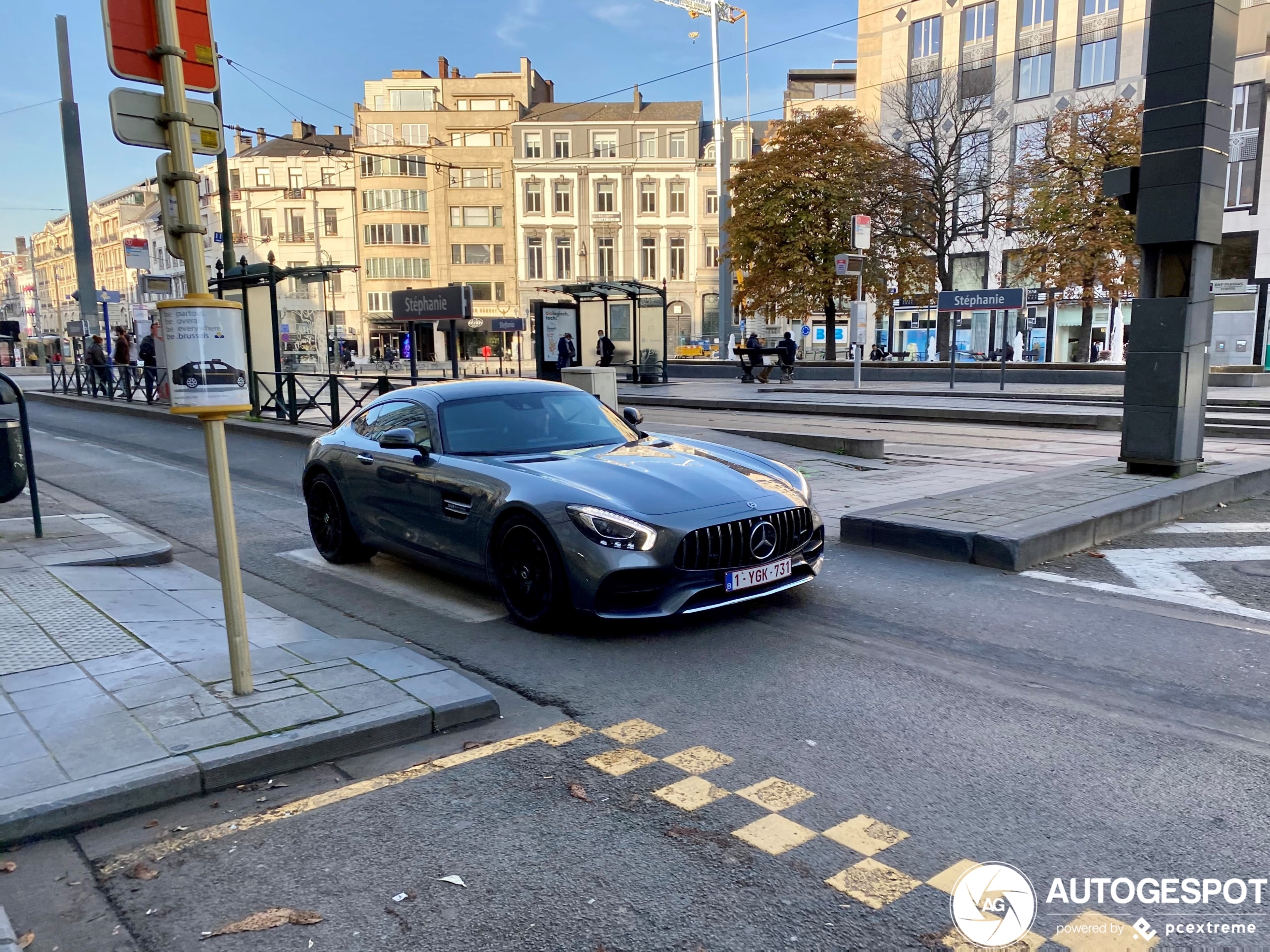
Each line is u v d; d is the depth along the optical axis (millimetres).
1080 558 6230
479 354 60594
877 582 5746
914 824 2900
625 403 20938
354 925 2438
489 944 2340
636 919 2434
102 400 22344
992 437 13320
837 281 30016
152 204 84812
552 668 4391
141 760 3197
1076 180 27906
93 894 2617
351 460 6355
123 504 9461
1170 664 4281
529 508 4789
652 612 4516
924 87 37156
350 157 62969
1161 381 7977
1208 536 6785
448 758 3447
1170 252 7879
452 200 60531
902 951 2293
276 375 16438
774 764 3340
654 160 56906
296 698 3758
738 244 31547
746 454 5949
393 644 4754
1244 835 2812
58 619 4867
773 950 2301
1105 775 3207
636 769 3316
